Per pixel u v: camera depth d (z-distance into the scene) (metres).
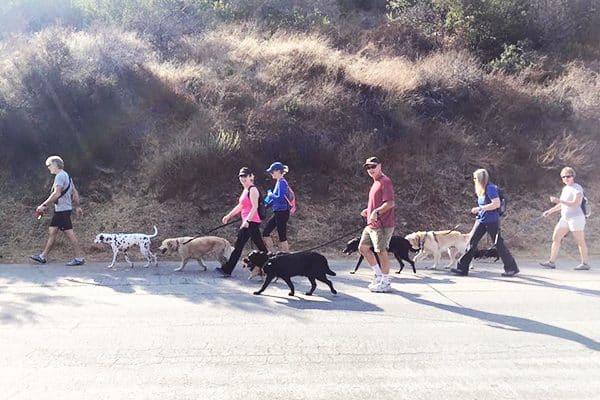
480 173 10.16
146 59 16.45
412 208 13.85
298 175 13.93
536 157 15.48
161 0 20.72
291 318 7.36
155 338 6.51
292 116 14.83
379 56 19.92
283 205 10.16
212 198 13.02
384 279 8.88
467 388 5.21
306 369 5.62
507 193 14.74
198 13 21.17
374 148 14.66
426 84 17.09
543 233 13.52
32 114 13.62
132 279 9.48
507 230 13.52
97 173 13.21
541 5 23.52
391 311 7.73
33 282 9.16
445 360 5.90
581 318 7.45
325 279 8.62
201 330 6.82
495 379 5.43
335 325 7.06
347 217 13.20
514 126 16.56
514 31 22.56
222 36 18.98
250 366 5.68
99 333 6.66
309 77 16.75
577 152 15.77
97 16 20.98
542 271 10.73
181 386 5.20
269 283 8.84
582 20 23.89
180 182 12.96
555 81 19.19
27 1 21.19
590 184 15.41
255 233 9.62
